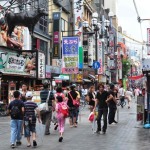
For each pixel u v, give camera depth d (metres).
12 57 28.88
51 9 41.53
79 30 51.94
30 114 12.80
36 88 32.59
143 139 14.29
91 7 65.06
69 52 38.47
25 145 13.10
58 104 14.12
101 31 70.44
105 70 75.25
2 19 27.50
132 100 54.72
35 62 31.48
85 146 12.71
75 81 47.62
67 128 18.25
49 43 41.78
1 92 28.86
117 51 92.25
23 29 33.03
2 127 18.83
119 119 22.91
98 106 16.39
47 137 15.12
